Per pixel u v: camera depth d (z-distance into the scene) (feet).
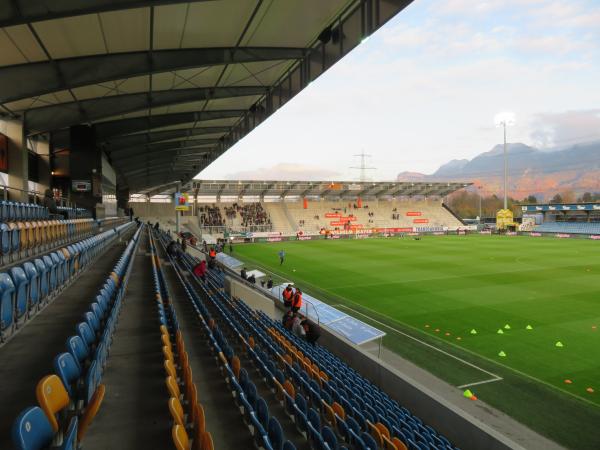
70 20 34.45
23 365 16.55
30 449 8.77
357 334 40.55
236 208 248.52
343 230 239.71
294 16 39.40
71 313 24.09
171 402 12.07
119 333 24.94
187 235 177.27
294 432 19.42
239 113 78.33
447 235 237.25
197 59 44.55
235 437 16.29
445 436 25.67
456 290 77.10
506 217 250.98
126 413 15.30
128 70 43.11
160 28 38.42
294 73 53.83
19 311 20.58
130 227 141.90
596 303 65.72
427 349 45.83
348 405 23.06
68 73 41.91
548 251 142.72
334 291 79.05
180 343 20.17
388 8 33.22
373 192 266.98
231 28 40.40
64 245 41.86
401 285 83.05
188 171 188.55
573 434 28.37
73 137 73.72
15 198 58.85
